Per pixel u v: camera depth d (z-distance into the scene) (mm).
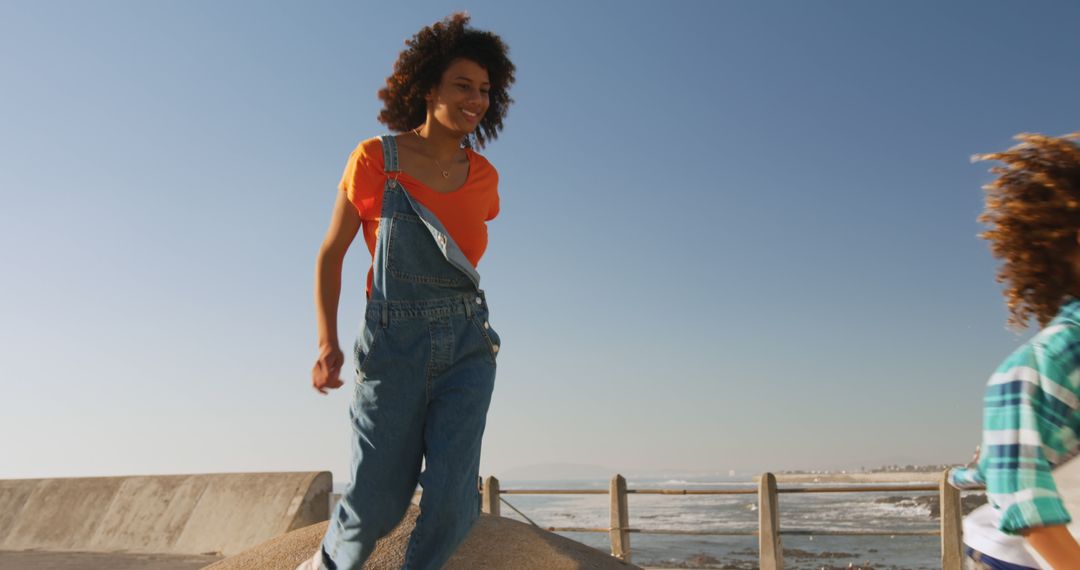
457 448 2494
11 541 7289
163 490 7188
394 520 2582
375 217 2602
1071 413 1555
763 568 8055
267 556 3596
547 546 3531
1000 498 1566
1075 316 1610
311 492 6527
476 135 3150
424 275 2547
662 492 8820
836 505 67750
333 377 2535
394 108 2820
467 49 2770
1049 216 1697
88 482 7621
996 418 1611
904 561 25797
